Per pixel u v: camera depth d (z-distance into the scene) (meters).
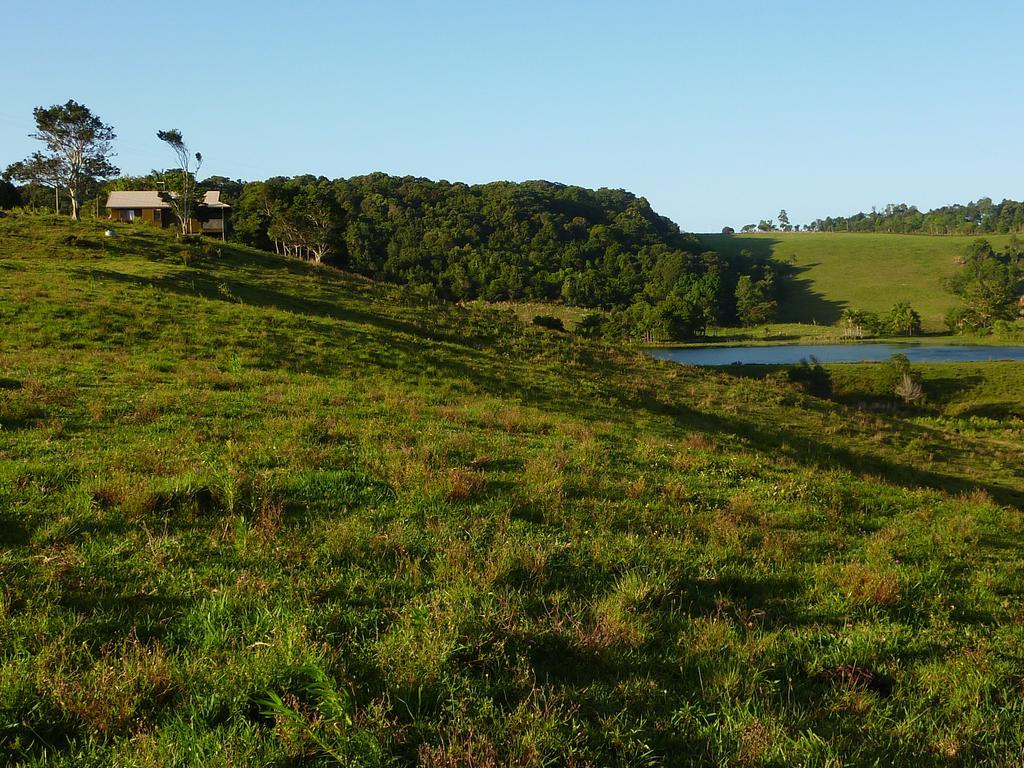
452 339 36.50
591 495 10.80
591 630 5.97
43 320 23.98
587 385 28.64
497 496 10.00
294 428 13.45
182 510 8.08
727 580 7.78
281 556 7.04
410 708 4.68
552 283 196.50
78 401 14.28
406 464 10.98
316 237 90.44
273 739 4.23
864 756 4.68
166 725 4.30
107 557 6.71
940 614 7.52
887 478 22.39
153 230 56.09
